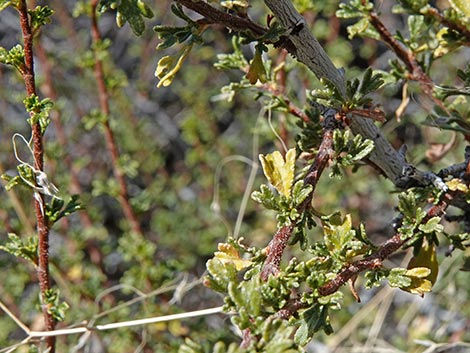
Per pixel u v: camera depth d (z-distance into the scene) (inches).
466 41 88.4
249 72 68.7
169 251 182.4
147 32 210.5
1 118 186.7
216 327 161.9
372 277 63.4
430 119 91.7
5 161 175.6
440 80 155.3
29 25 68.1
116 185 144.6
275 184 64.4
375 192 175.0
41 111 71.3
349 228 64.1
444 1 128.2
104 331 138.6
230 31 72.7
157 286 139.9
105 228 180.5
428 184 75.5
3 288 156.3
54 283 154.0
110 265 178.5
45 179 75.9
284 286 56.6
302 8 109.3
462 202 81.8
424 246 75.2
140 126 196.4
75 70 199.0
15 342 149.6
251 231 179.3
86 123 144.2
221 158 191.2
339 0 154.0
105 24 219.0
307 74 133.6
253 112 199.6
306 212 66.2
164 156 205.9
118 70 194.9
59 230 163.5
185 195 198.8
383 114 71.4
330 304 58.4
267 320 49.6
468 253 138.9
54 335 91.4
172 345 132.1
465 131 88.7
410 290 62.5
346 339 152.5
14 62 69.2
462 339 137.5
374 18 92.4
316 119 86.8
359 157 67.9
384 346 143.9
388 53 182.5
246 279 60.8
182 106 219.9
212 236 180.7
